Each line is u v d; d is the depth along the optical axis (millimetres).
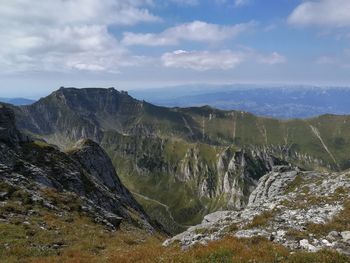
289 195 38281
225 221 30641
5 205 37531
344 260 16875
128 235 41812
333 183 37938
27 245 27703
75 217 42750
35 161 69000
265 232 23141
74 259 24156
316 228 22656
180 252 21297
